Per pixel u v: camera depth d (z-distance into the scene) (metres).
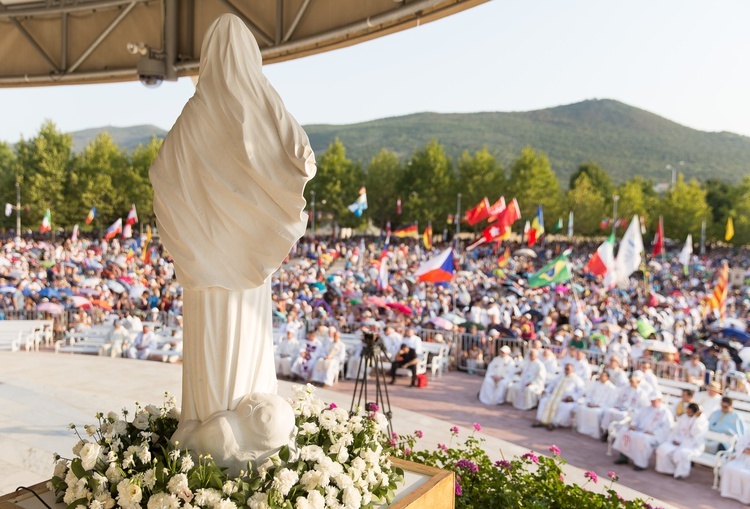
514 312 22.56
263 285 3.82
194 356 3.67
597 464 10.64
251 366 3.77
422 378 15.03
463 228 85.75
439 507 4.11
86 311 19.94
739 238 85.25
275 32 9.44
